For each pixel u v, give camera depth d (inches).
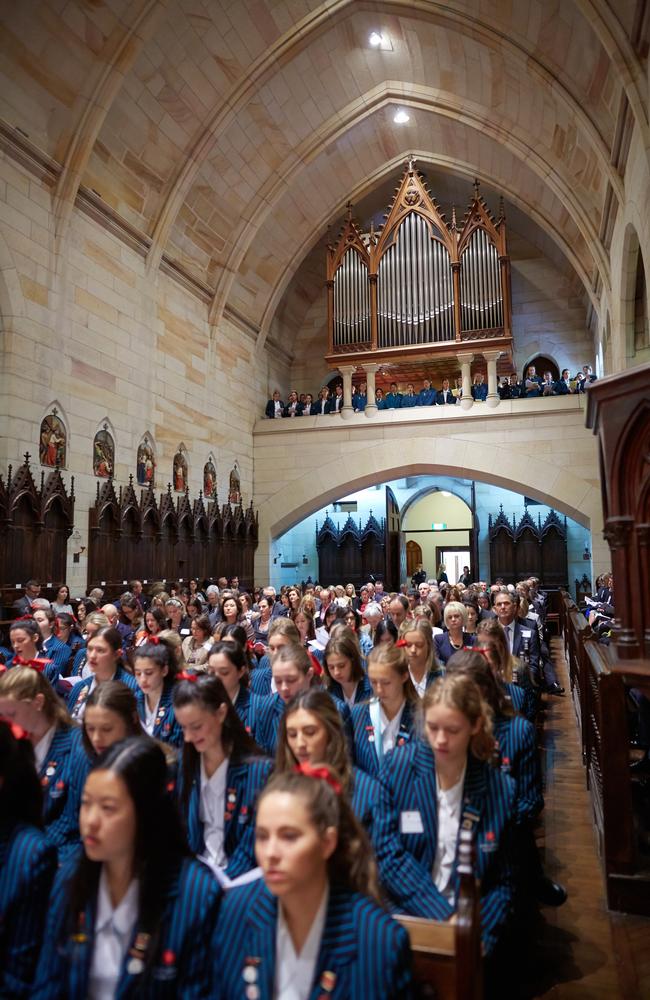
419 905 102.3
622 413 140.0
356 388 818.2
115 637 187.5
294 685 146.6
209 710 115.3
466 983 76.4
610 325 595.8
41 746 133.3
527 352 827.4
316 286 908.0
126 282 562.6
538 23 459.8
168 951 72.7
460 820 109.8
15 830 86.7
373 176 786.2
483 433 710.5
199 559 651.5
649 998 121.6
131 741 79.6
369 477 745.0
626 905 154.2
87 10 444.8
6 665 210.7
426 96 653.3
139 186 565.0
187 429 645.9
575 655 337.4
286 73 597.6
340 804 74.0
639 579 137.3
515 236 847.7
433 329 746.2
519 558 831.1
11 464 427.5
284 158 673.0
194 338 668.7
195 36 517.3
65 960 74.0
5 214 435.8
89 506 503.5
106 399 529.7
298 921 69.9
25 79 440.1
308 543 916.6
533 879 149.9
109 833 73.5
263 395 823.1
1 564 414.3
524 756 140.9
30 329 454.0
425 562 1089.4
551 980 127.6
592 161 523.2
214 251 684.7
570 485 676.7
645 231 394.3
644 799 198.5
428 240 759.7
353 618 309.4
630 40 376.2
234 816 114.2
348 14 573.9
